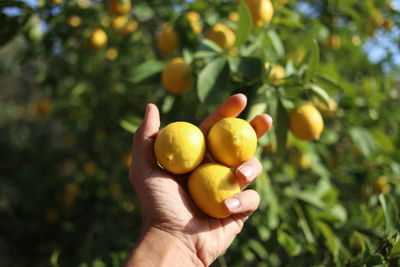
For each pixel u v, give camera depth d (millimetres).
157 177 423
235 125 414
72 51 1077
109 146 1198
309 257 680
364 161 900
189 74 643
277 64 708
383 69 1128
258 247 761
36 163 1509
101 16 890
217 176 401
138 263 387
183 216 414
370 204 719
